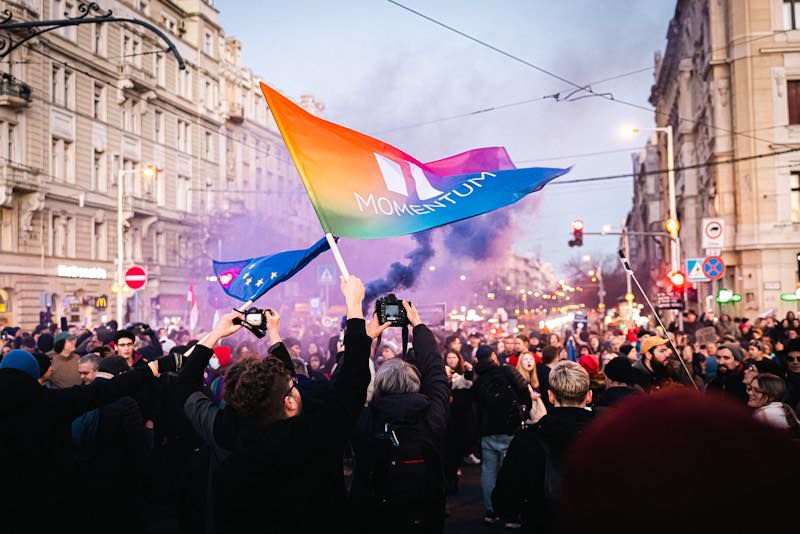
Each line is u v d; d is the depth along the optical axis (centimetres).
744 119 3534
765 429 81
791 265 3438
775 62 3503
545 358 1143
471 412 1015
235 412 343
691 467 79
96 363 738
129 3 4950
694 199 4888
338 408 331
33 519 421
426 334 498
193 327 2294
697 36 4353
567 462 88
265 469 312
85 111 4516
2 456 415
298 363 738
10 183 3775
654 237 7081
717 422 82
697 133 4641
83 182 4481
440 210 532
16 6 3809
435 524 477
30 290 4000
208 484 397
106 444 638
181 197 5628
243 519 313
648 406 85
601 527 82
